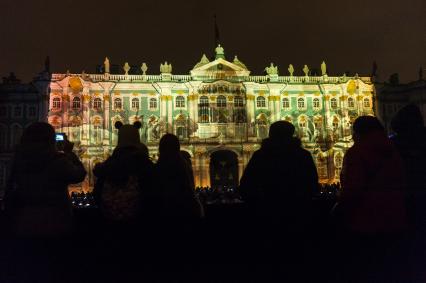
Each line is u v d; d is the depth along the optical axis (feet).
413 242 35.09
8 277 35.14
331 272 36.29
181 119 279.49
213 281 38.81
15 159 35.09
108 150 270.87
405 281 34.40
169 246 37.96
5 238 35.45
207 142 276.00
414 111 37.96
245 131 280.31
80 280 35.96
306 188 34.27
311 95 292.20
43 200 34.71
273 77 291.17
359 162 33.65
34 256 35.37
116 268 35.91
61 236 34.91
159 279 36.96
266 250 35.55
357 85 291.58
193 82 279.28
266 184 34.30
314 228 37.42
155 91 281.13
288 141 35.12
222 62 287.28
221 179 285.64
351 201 33.76
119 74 282.97
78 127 270.46
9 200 35.63
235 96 283.18
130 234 35.58
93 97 276.62
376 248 34.30
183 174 40.14
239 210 44.86
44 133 35.55
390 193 33.58
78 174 35.94
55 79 272.92
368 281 34.42
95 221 39.19
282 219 34.19
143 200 35.50
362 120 35.14
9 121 273.54
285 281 36.06
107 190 34.99
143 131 277.03
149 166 36.17
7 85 275.59
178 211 39.04
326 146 287.07
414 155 36.63
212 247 40.04
